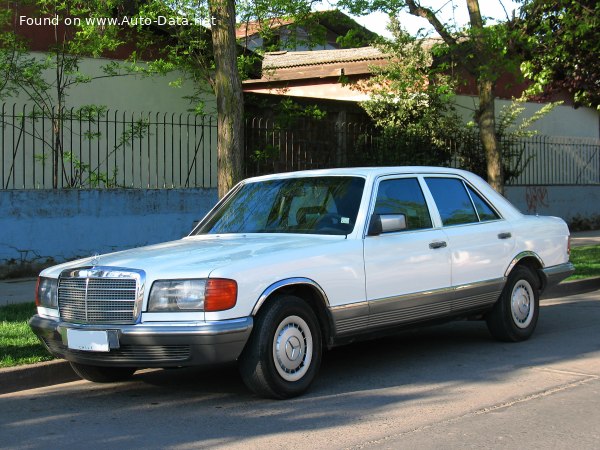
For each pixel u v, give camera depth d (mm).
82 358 6039
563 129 27016
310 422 5496
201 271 5711
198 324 5609
